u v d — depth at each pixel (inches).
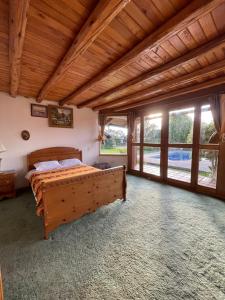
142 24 61.3
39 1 52.2
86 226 88.9
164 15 57.0
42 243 75.2
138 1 51.3
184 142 153.7
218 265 62.5
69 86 129.1
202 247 72.3
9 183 127.4
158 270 60.2
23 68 97.6
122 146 221.1
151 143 181.5
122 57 82.1
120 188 118.3
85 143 197.9
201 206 112.3
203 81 116.8
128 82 116.7
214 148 129.3
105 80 115.6
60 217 84.2
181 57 81.0
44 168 138.6
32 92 140.3
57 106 170.2
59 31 66.7
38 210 81.0
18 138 146.6
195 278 56.9
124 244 74.5
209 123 136.5
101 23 54.8
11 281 55.7
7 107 139.9
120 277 57.4
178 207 110.8
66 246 73.2
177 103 152.7
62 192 84.2
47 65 94.0
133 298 50.1
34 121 155.6
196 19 53.8
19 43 64.2
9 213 104.2
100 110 207.9
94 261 64.6
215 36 67.0
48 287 53.7
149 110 181.0
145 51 72.0
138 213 102.7
